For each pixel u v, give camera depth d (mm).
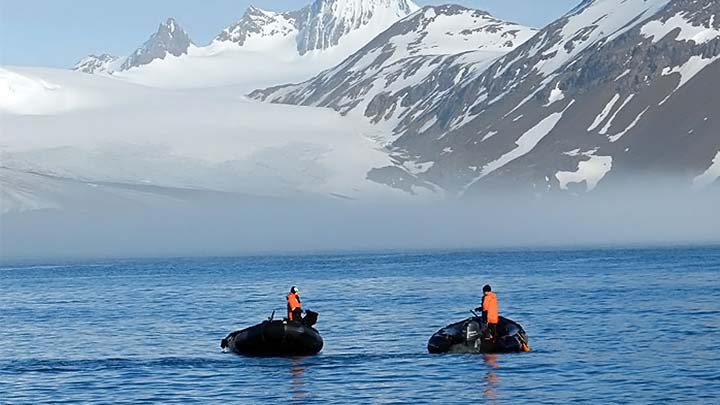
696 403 53219
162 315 110812
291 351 72375
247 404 55875
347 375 64438
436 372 64688
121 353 78375
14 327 101812
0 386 63125
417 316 103062
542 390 57875
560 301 114625
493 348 71625
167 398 57906
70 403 57000
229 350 76062
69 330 97438
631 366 64938
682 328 83750
